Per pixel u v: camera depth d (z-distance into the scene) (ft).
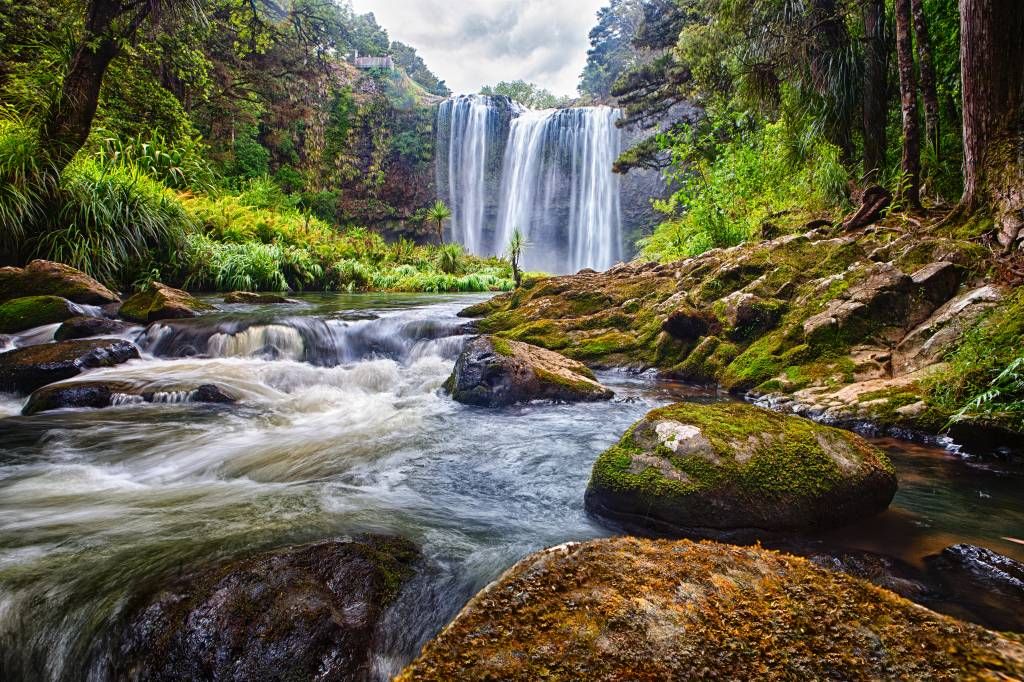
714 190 36.60
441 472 11.00
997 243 15.14
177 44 52.54
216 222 49.83
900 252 16.89
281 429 14.30
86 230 32.14
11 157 29.68
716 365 18.03
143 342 23.12
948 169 22.70
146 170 48.37
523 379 16.21
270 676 5.20
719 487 7.76
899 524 8.05
